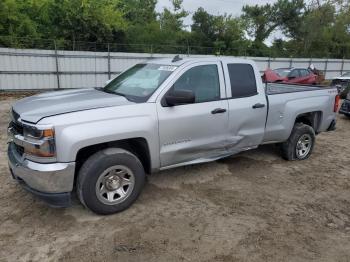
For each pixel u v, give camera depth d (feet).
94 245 11.12
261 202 14.61
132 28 88.07
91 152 12.98
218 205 14.15
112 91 15.40
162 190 15.37
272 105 17.66
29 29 62.95
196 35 100.68
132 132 12.70
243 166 18.92
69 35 70.79
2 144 22.11
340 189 16.46
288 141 19.62
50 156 11.35
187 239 11.62
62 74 60.29
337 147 24.49
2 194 14.44
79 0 69.72
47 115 11.56
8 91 56.18
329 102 20.74
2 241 11.23
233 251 11.07
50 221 12.50
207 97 15.20
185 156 14.83
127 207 13.38
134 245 11.18
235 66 16.43
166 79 14.03
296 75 61.62
